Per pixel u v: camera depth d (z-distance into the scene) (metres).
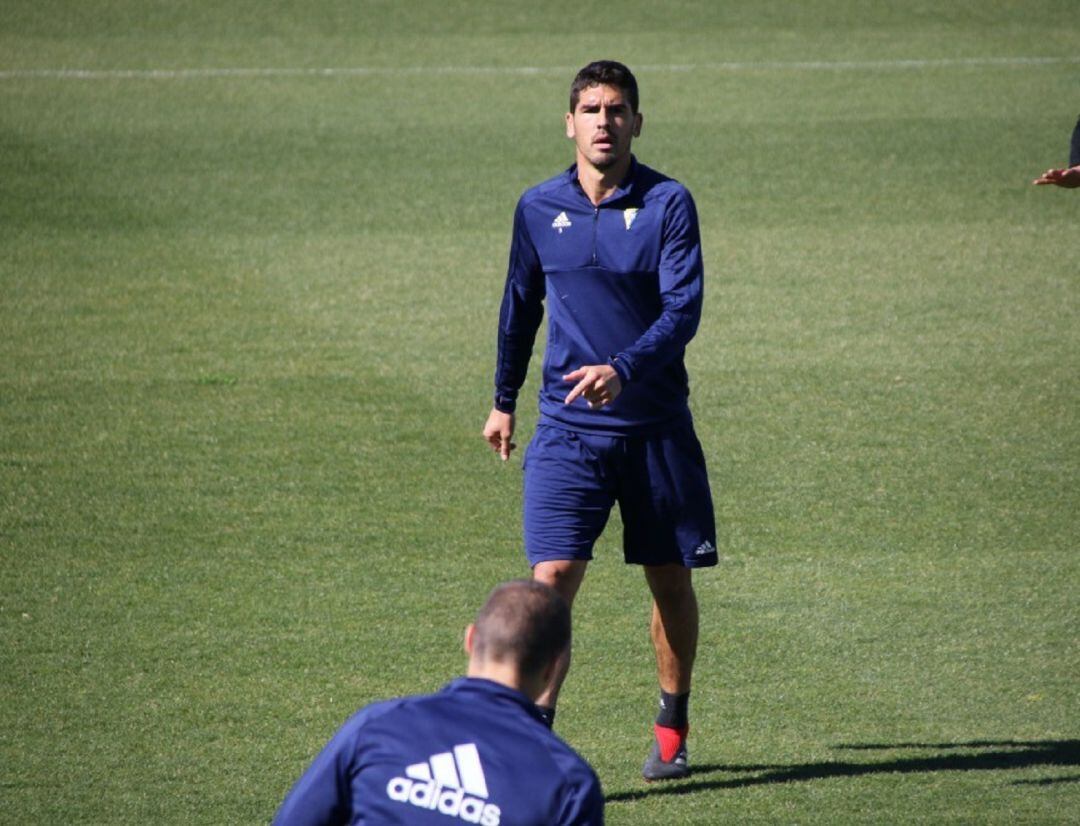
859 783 18.73
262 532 27.86
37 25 86.75
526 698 10.98
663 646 18.95
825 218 55.12
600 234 18.31
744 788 18.69
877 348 40.12
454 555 26.91
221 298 45.00
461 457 32.16
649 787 18.84
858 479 30.67
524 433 33.97
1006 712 20.80
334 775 10.77
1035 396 36.00
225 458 31.83
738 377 37.75
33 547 26.95
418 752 10.66
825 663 22.50
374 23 89.81
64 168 60.72
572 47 85.25
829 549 27.11
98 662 22.31
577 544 18.69
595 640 23.41
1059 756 19.41
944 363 38.75
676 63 81.81
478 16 91.62
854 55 83.31
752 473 31.06
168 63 80.25
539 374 38.91
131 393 36.12
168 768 19.08
